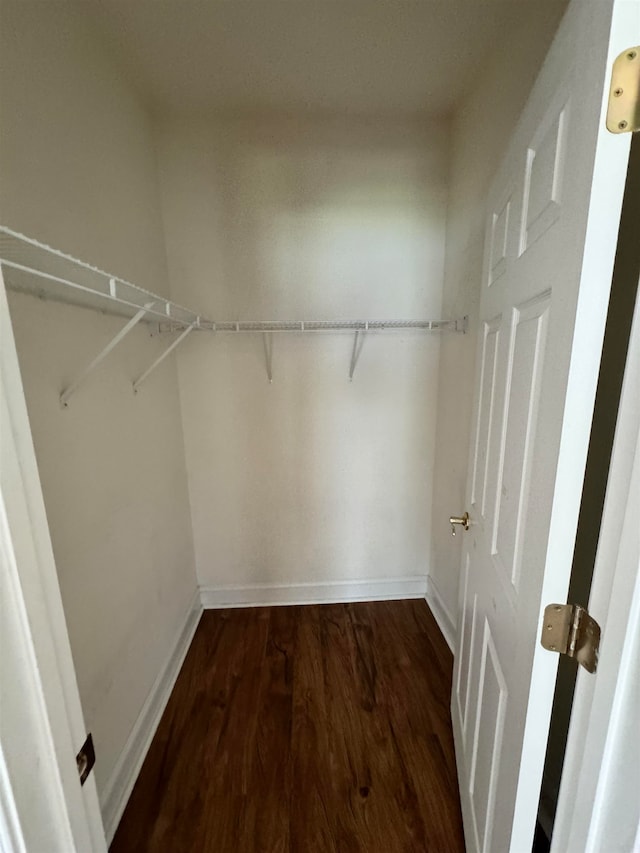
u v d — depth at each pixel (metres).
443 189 1.95
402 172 1.93
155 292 1.80
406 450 2.22
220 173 1.89
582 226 0.55
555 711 1.00
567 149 0.62
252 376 2.09
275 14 1.30
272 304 2.02
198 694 1.74
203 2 1.25
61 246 1.12
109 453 1.34
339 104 1.78
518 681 0.75
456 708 1.46
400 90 1.69
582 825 0.61
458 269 1.81
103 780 1.24
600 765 0.57
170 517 1.91
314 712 1.64
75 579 1.13
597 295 0.55
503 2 1.25
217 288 1.99
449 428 1.97
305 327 1.96
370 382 2.13
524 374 0.81
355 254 1.99
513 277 0.92
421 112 1.85
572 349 0.57
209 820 1.28
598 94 0.51
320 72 1.58
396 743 1.51
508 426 0.91
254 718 1.62
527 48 1.25
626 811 0.54
